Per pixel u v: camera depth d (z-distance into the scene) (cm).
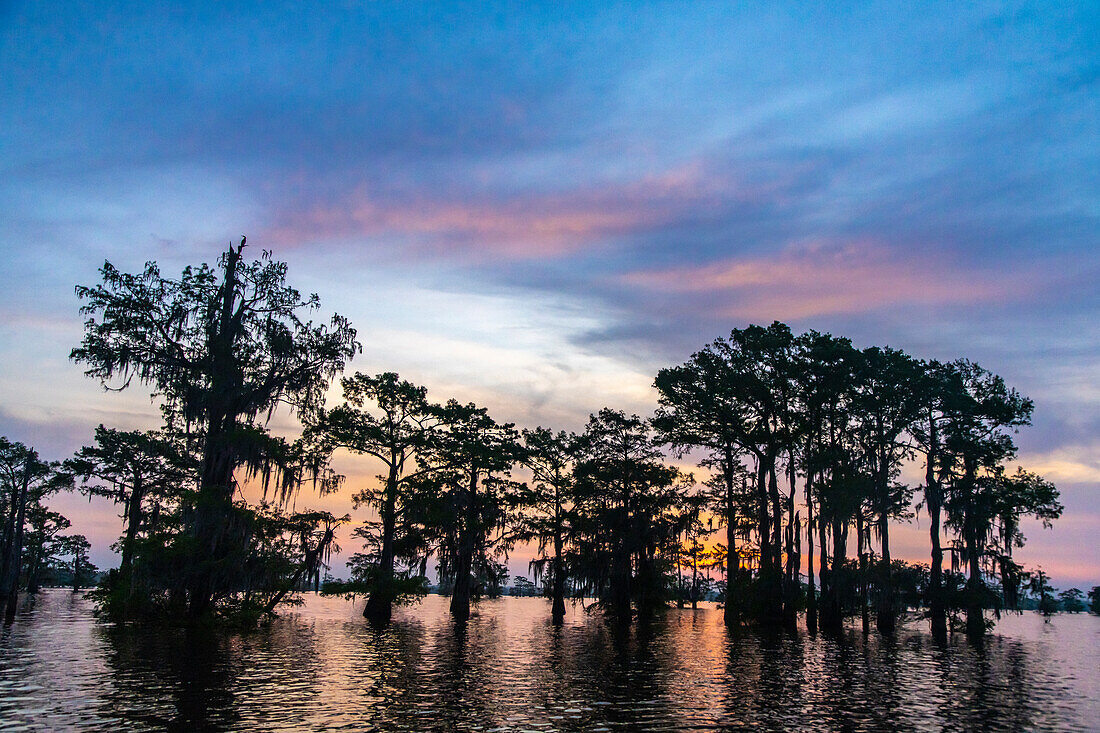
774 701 2153
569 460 5531
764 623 4884
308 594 9719
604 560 4900
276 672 2406
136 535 5350
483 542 5166
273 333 4044
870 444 5209
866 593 4697
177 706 1797
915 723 1880
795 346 5150
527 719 1795
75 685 2052
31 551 7569
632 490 5209
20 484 6494
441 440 4953
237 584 3675
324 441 4616
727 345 5366
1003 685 2609
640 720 1823
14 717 1638
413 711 1839
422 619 5238
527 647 3503
